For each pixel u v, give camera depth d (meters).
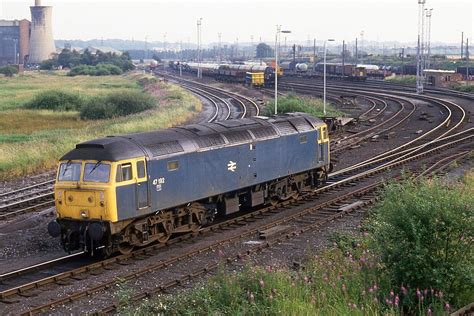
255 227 23.42
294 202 27.88
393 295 13.78
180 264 19.02
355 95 81.19
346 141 44.66
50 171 35.59
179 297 15.15
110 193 19.02
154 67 181.50
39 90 102.62
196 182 22.25
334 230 22.31
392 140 45.00
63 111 73.00
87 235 19.50
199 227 22.81
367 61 181.62
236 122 25.45
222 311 13.98
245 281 15.45
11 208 26.89
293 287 14.67
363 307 13.26
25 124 59.56
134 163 19.78
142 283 17.33
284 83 105.19
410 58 183.38
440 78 98.38
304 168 28.08
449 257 14.30
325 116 50.16
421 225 14.31
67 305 15.68
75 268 18.89
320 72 125.62
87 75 162.88
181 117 57.50
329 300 13.95
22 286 16.59
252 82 96.81
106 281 17.44
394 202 15.38
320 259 17.72
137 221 20.19
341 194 28.94
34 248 21.31
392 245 14.67
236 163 24.08
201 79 126.69
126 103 69.25
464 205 14.46
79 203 19.47
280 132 26.50
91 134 44.94
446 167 33.28
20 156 36.72
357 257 17.61
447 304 12.84
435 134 47.12
